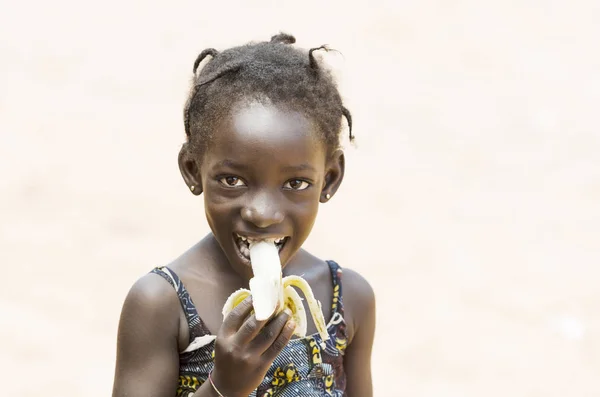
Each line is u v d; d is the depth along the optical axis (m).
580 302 15.38
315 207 4.72
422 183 20.70
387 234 17.88
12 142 21.84
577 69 28.78
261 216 4.51
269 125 4.55
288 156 4.56
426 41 30.41
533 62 29.22
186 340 4.95
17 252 16.19
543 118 25.14
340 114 5.02
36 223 17.56
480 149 22.97
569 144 23.44
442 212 19.14
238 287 5.05
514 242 17.81
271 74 4.70
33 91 25.31
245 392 4.49
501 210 19.42
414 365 13.12
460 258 16.97
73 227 17.45
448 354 13.48
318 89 4.80
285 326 4.50
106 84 26.25
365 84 27.08
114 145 22.11
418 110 25.42
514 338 14.12
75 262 15.94
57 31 29.92
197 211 18.50
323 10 32.56
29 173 20.08
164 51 28.98
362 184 20.44
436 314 14.74
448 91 26.88
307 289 4.66
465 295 15.48
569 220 19.03
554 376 13.06
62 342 13.27
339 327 5.31
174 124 23.69
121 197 19.03
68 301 14.52
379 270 16.25
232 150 4.55
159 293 4.89
